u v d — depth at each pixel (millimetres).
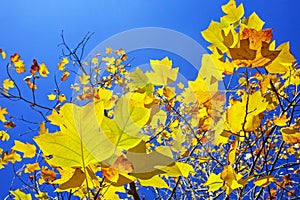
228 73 1625
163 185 1349
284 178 3312
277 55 1516
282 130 1671
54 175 1817
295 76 2092
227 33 1623
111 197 1437
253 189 3035
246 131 1589
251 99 1579
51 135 1324
